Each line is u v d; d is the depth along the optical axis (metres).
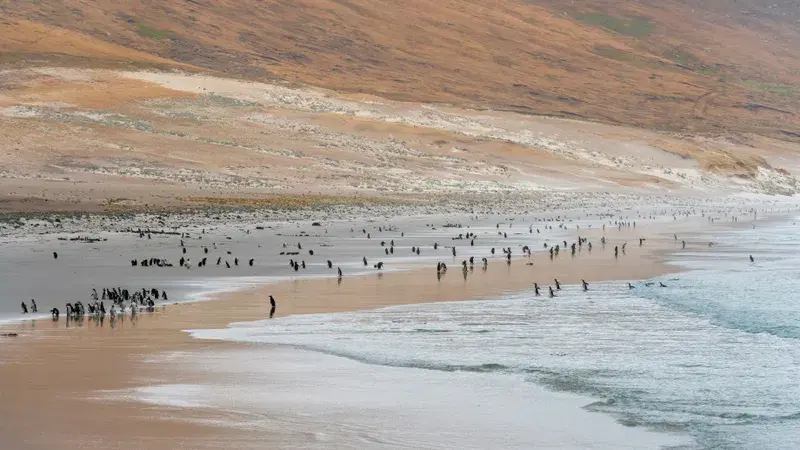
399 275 123.38
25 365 65.12
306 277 119.12
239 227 192.62
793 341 77.06
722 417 54.69
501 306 96.31
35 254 134.62
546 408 56.41
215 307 93.56
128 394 57.53
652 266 139.00
